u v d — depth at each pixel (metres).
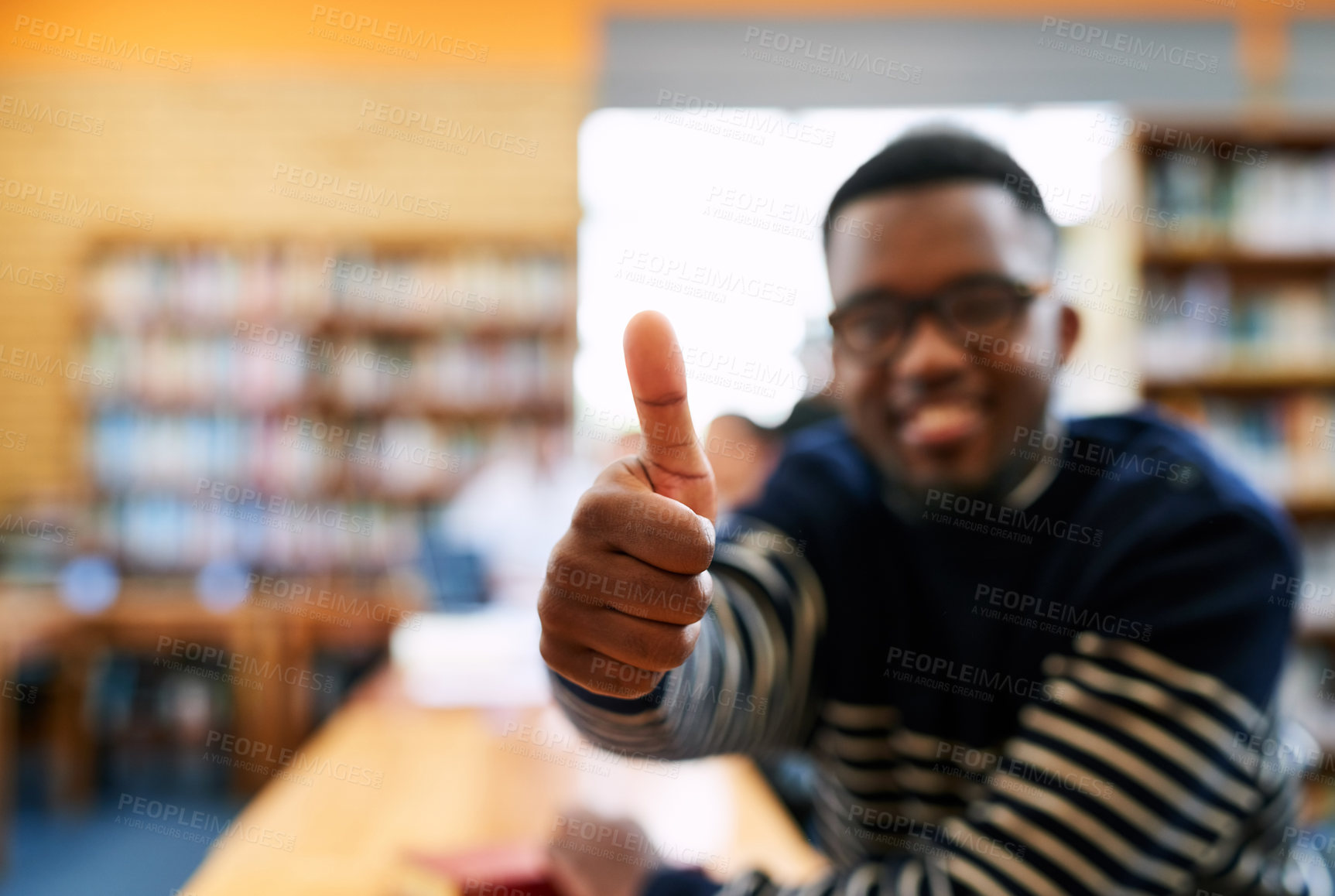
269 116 5.32
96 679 4.43
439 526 4.88
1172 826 0.76
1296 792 1.06
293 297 5.10
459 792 1.45
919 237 0.89
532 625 2.39
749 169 2.83
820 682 1.06
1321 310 3.98
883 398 0.95
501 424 5.11
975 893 0.74
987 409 0.91
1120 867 0.74
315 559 5.03
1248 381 4.05
